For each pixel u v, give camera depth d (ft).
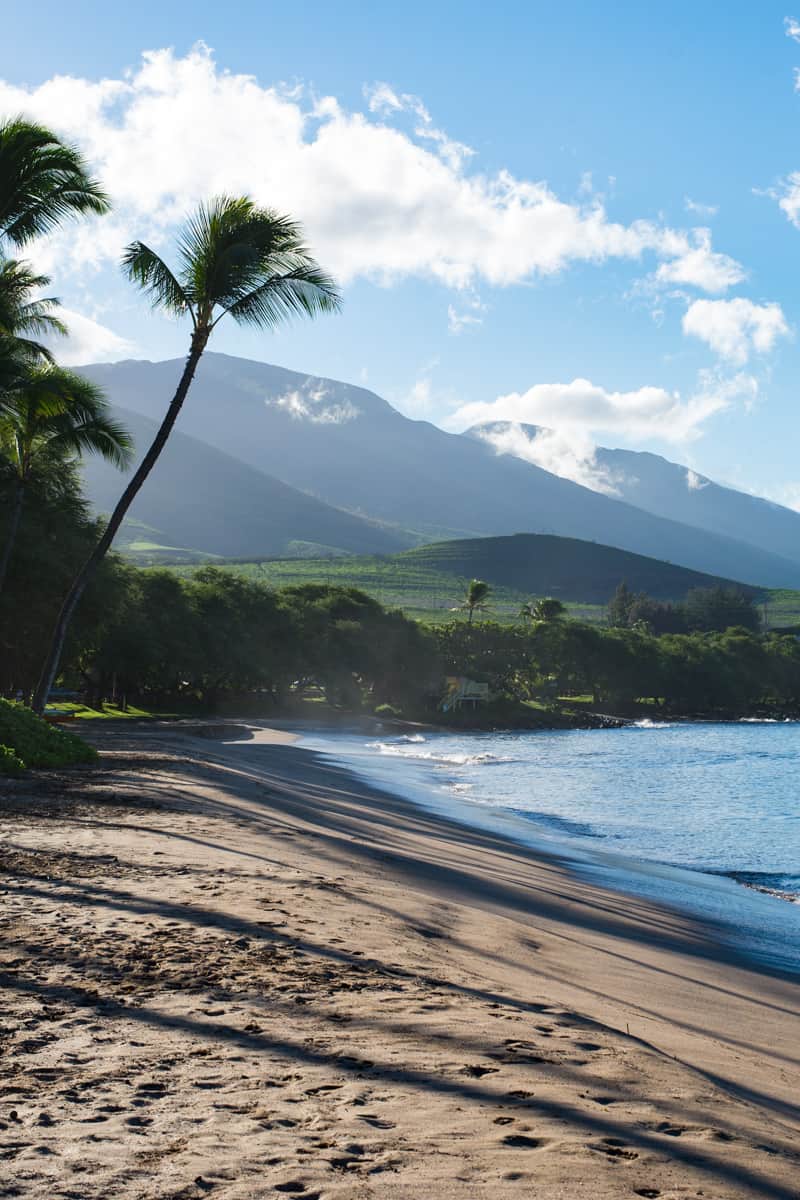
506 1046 18.65
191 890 33.06
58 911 28.14
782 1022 29.96
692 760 204.13
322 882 38.50
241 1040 17.81
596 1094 16.22
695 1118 15.60
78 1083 15.21
